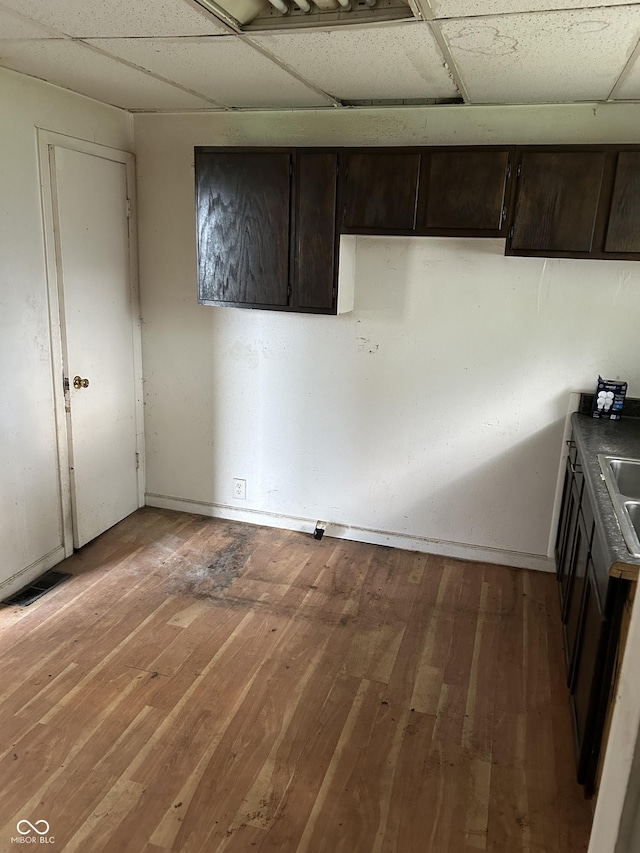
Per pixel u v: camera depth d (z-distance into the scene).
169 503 3.98
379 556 3.48
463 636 2.78
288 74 2.49
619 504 1.99
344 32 1.94
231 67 2.41
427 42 2.00
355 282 3.29
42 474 3.08
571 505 2.76
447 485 3.42
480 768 2.07
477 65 2.25
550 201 2.64
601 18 1.73
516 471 3.29
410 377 3.33
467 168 2.70
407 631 2.80
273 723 2.23
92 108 3.11
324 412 3.54
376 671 2.53
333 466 3.60
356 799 1.94
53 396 3.09
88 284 3.23
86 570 3.22
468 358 3.22
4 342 2.75
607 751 0.73
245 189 3.03
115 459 3.65
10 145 2.66
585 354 3.05
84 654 2.56
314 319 3.42
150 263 3.62
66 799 1.90
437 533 3.50
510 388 3.19
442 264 3.14
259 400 3.64
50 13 1.87
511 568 3.39
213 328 3.61
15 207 2.73
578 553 2.40
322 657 2.61
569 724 2.28
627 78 2.35
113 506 3.69
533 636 2.79
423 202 2.80
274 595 3.05
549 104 2.81
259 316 3.51
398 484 3.50
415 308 3.23
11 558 2.94
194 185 3.31
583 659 2.08
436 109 2.98
